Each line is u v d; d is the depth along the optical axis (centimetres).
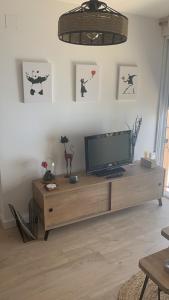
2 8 254
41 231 295
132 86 348
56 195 273
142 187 333
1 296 207
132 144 352
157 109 388
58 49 289
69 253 258
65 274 231
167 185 411
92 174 321
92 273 232
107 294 210
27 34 270
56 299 205
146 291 212
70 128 319
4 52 263
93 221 316
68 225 306
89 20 130
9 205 287
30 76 277
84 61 308
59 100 304
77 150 330
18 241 277
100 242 276
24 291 212
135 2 280
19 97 280
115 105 345
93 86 317
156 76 370
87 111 326
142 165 356
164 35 353
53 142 312
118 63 332
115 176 316
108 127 347
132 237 285
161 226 307
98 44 164
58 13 280
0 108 273
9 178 295
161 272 172
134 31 334
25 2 262
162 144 396
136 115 368
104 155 320
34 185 293
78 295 209
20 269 236
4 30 259
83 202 294
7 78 270
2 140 282
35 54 279
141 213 337
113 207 317
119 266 241
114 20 132
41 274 231
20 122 287
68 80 304
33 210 293
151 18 344
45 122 301
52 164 313
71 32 136
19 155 295
